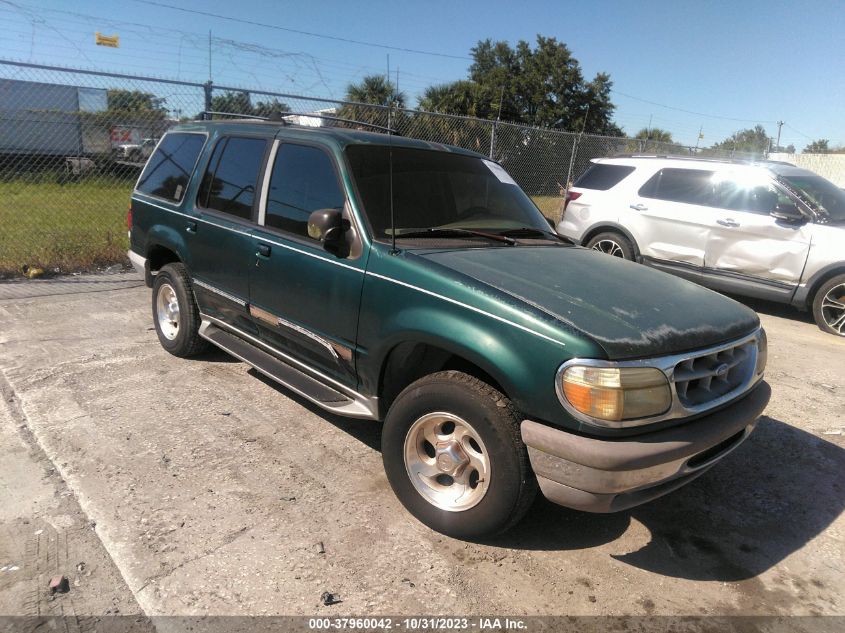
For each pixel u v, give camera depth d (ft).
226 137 14.73
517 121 151.94
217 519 9.78
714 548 10.00
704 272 25.70
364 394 10.86
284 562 8.89
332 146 11.77
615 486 8.05
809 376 18.15
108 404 13.66
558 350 8.10
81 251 27.68
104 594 8.09
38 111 27.53
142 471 11.03
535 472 8.46
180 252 15.33
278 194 12.66
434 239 11.09
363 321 10.41
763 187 24.32
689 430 8.58
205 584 8.37
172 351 16.53
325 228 10.40
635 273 11.19
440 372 9.47
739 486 11.96
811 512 11.21
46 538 9.11
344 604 8.18
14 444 11.74
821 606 8.79
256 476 11.11
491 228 12.35
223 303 14.19
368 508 10.34
